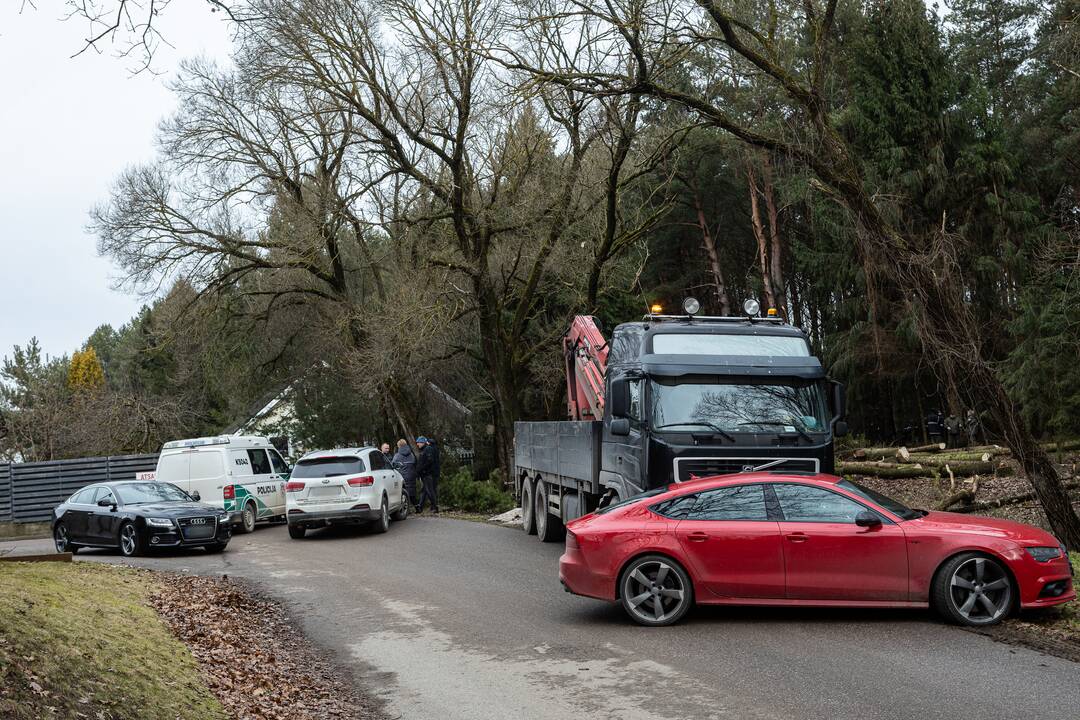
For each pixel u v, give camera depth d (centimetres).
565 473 1661
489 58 1620
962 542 927
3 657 562
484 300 3017
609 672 791
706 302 4781
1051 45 1719
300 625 1081
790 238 4472
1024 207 3259
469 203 2945
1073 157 3378
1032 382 2577
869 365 3700
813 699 684
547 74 1516
